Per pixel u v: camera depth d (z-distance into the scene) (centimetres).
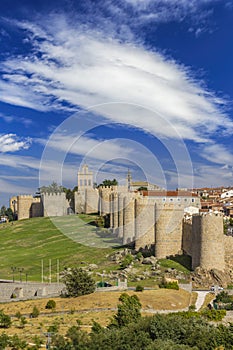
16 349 5438
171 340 5150
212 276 9669
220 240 10012
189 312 6975
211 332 5481
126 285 8769
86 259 11388
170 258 10881
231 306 7669
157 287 8831
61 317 6988
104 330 5444
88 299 7744
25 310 7544
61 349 5012
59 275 10356
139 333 5175
